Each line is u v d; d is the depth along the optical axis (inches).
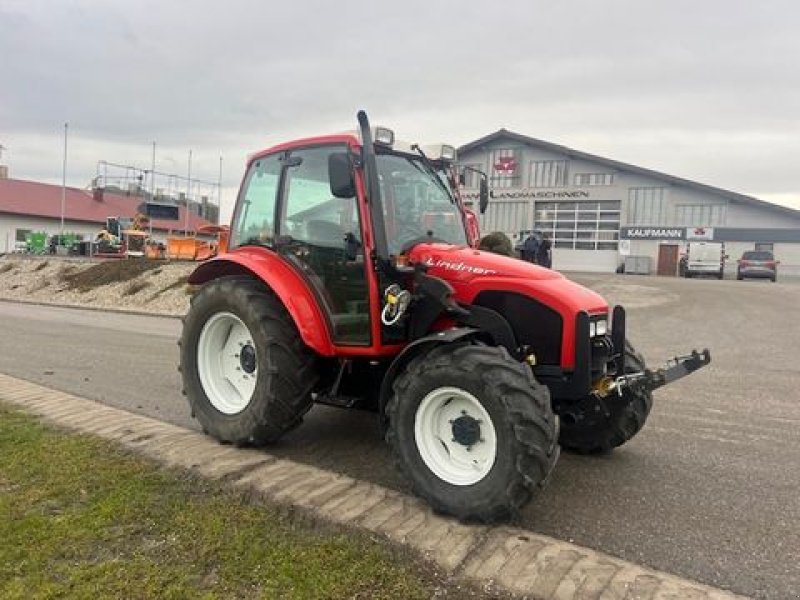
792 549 135.3
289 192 195.8
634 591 115.7
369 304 173.8
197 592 113.2
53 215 1943.9
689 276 1280.8
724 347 424.2
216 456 178.4
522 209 1638.8
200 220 1994.3
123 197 2228.1
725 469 182.9
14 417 208.8
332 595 112.9
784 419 239.6
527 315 161.6
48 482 155.9
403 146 188.5
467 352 145.9
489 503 137.9
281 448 192.7
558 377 157.8
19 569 119.2
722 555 132.4
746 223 1498.5
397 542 131.2
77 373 300.7
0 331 459.2
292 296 181.5
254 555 124.9
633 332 489.7
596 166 1601.9
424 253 175.0
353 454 188.5
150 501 147.1
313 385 187.0
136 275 812.6
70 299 788.0
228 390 200.7
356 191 175.6
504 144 1684.3
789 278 1382.9
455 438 148.2
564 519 148.5
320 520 139.9
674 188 1541.6
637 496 162.2
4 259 1067.3
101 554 125.0
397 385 153.3
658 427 226.2
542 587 116.6
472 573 121.0
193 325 202.1
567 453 195.8
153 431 198.1
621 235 1561.3
